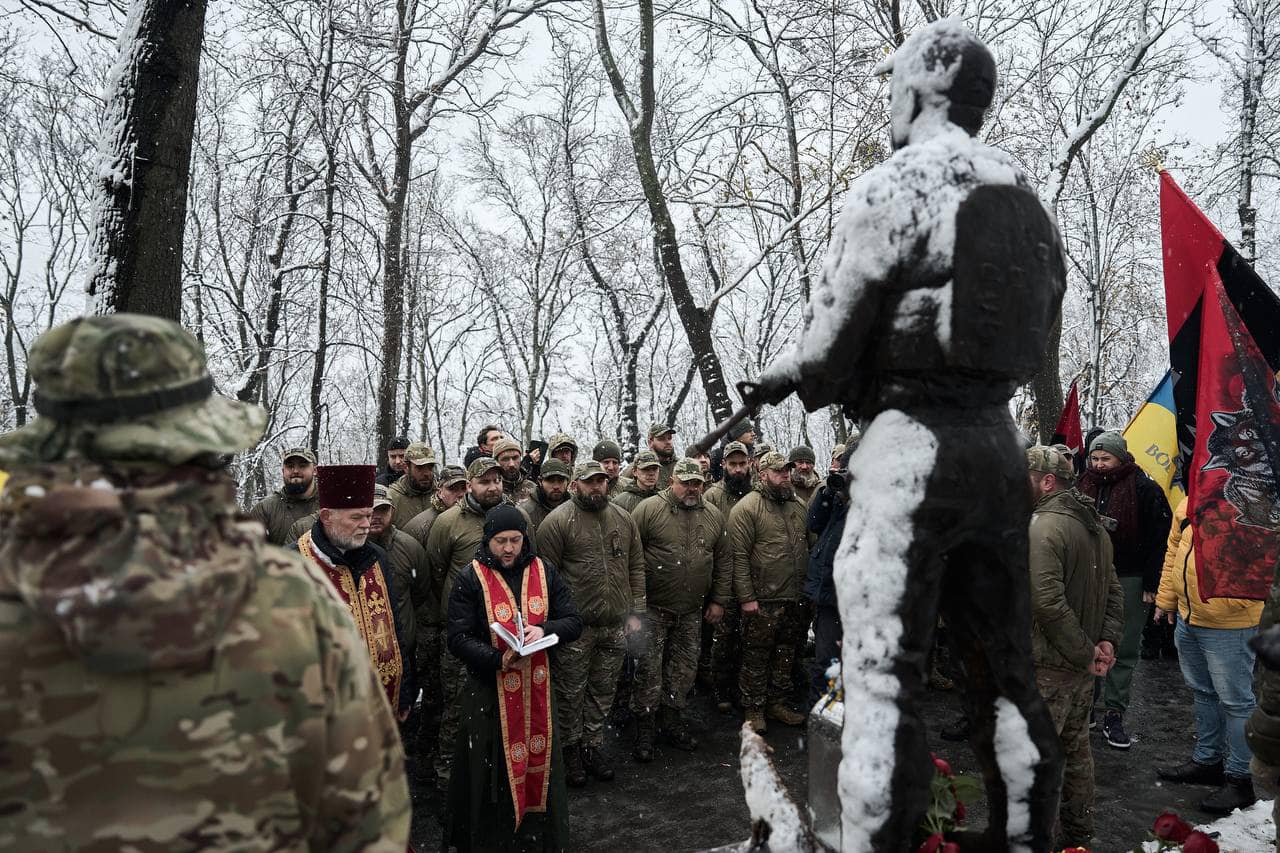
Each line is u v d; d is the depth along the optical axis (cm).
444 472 694
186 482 116
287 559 128
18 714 108
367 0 1430
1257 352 368
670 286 1126
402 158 1517
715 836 480
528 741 407
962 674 236
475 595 418
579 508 569
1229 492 372
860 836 204
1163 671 778
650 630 602
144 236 449
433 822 505
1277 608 259
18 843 108
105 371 116
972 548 223
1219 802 479
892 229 207
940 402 213
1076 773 402
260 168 1625
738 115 1484
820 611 588
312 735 121
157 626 105
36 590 103
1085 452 856
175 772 111
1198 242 443
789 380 227
